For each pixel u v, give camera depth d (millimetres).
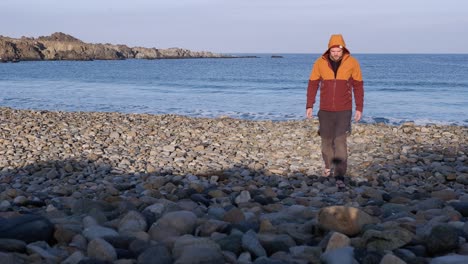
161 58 187500
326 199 6945
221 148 12773
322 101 7574
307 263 3574
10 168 10086
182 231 4258
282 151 12383
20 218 4090
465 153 11961
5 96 34938
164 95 37656
